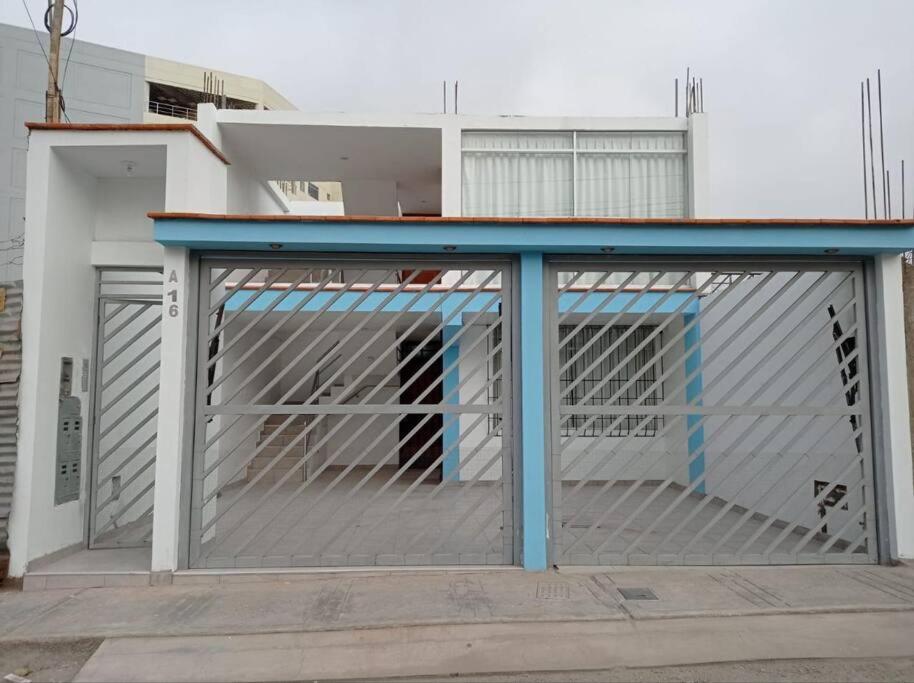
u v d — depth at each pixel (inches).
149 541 267.1
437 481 475.5
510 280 247.6
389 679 167.2
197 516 235.5
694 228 237.8
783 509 315.6
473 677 167.6
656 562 241.9
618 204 460.1
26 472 231.0
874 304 252.5
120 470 277.1
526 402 239.6
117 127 244.7
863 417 251.0
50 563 240.7
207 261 242.2
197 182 255.6
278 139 469.4
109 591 221.8
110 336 270.7
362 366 559.5
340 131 457.7
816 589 217.9
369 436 542.0
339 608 202.5
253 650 180.1
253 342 498.3
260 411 238.8
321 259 244.7
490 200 458.0
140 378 261.3
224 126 449.4
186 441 235.9
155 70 1280.8
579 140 462.9
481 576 231.6
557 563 240.4
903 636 185.9
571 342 459.8
